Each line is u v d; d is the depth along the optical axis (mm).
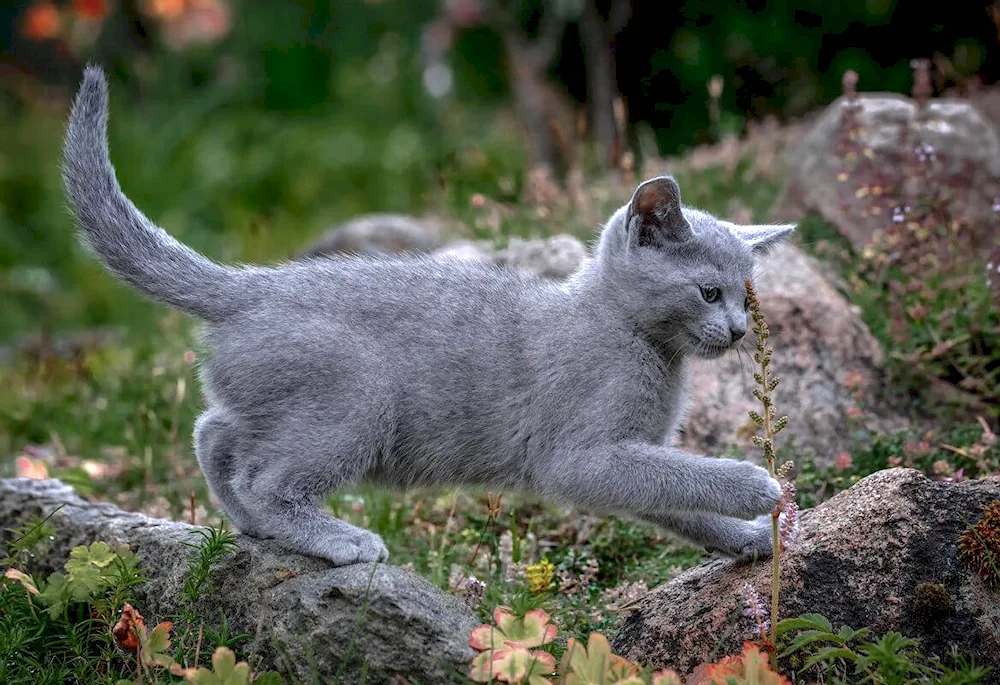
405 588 5152
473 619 5137
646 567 6496
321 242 11305
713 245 5805
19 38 19891
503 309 5828
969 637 4949
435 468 5789
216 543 5355
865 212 8680
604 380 5652
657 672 4992
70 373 10539
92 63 5879
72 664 5520
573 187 10531
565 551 6867
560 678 4762
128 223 5707
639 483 5434
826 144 9305
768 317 7930
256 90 18938
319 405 5461
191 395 8906
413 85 18375
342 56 19297
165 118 18141
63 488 6707
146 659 4945
